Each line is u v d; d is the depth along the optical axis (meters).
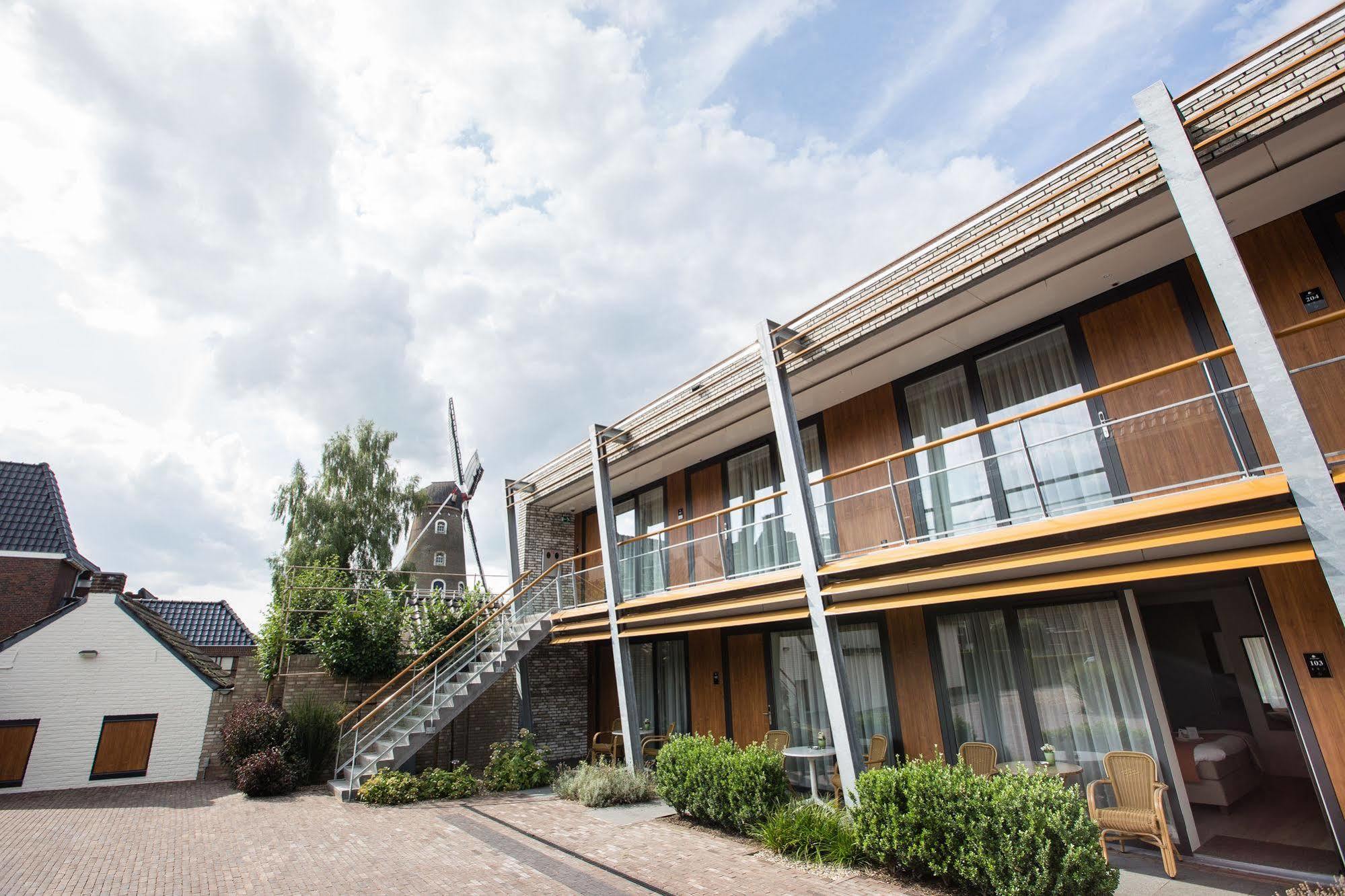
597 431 12.43
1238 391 6.43
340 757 11.83
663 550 11.23
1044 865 4.71
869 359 9.09
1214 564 5.29
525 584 15.02
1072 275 7.27
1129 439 7.14
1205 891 5.22
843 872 6.03
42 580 18.06
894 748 8.73
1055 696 7.33
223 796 10.92
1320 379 6.01
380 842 7.55
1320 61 5.29
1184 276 6.99
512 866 6.48
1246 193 6.11
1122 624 6.92
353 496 23.59
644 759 12.03
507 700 14.06
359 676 13.63
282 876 6.22
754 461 11.88
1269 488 4.93
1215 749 8.10
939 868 5.41
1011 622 7.86
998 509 8.15
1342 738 5.33
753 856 6.68
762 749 7.96
